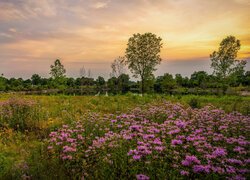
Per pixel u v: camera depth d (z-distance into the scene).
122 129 8.18
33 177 5.74
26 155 7.41
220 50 37.44
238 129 7.96
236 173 5.09
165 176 5.01
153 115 10.27
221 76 37.94
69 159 6.27
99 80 80.50
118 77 56.88
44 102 18.81
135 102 20.12
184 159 5.80
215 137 7.04
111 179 5.31
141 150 5.89
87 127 8.86
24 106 11.27
